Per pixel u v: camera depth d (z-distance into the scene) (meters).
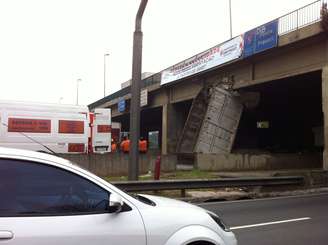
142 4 18.56
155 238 5.10
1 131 23.62
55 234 4.63
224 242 5.63
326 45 27.44
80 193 4.96
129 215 5.07
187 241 5.26
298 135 50.06
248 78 34.97
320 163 33.88
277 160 31.41
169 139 47.69
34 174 4.82
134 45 19.17
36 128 24.42
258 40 31.91
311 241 9.99
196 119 37.19
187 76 42.06
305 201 16.89
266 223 12.09
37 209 4.71
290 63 30.48
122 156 24.88
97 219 4.89
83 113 25.84
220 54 36.66
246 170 29.44
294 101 43.28
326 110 27.08
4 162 4.74
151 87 49.97
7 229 4.48
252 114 46.94
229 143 36.31
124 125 77.06
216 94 36.28
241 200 17.41
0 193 4.62
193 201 17.34
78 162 23.64
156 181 17.25
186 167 28.78
